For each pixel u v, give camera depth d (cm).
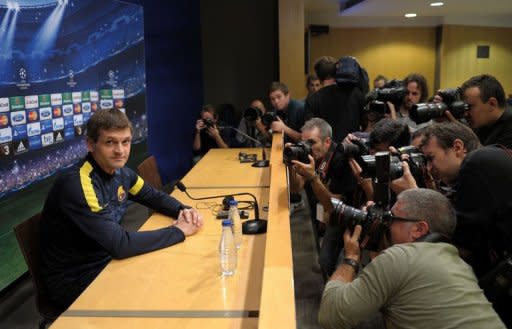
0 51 259
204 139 478
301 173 194
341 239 219
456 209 150
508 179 140
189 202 236
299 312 244
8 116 268
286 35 520
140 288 144
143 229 193
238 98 615
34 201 294
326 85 297
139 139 446
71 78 335
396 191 163
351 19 745
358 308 113
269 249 130
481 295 110
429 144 161
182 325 124
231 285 145
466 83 200
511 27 795
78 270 170
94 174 171
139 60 440
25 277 290
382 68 766
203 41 606
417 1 571
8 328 237
